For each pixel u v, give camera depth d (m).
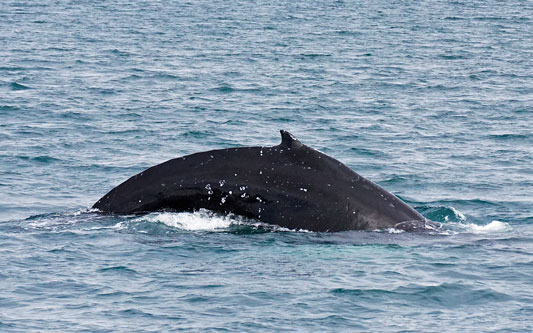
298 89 192.00
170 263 69.00
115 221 78.00
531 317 59.06
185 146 126.94
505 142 134.38
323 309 59.97
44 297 61.56
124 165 112.56
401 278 66.38
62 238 74.50
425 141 134.12
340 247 73.00
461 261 70.62
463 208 94.00
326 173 77.81
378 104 172.38
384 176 109.88
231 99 174.88
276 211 76.50
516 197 99.00
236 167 77.81
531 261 71.06
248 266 68.44
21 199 93.38
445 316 59.25
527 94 188.88
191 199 77.81
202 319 57.88
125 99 170.75
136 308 59.69
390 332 56.41
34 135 130.25
